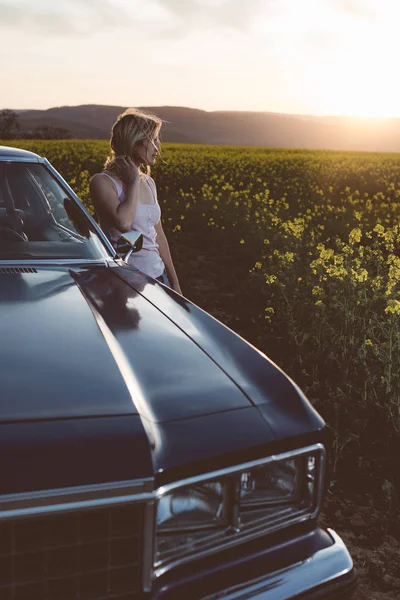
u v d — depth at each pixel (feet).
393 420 12.26
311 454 5.69
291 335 17.21
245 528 5.39
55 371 5.62
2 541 4.60
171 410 5.40
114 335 6.50
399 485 11.12
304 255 26.43
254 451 5.31
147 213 11.40
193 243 33.53
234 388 5.82
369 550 9.58
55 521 4.70
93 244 9.26
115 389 5.44
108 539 4.83
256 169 90.94
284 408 5.79
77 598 4.82
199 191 61.46
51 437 4.85
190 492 5.10
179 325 6.96
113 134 11.14
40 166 10.05
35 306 7.02
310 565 5.52
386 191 69.67
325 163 103.96
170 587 5.10
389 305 14.02
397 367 13.42
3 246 8.77
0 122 350.23
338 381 14.73
